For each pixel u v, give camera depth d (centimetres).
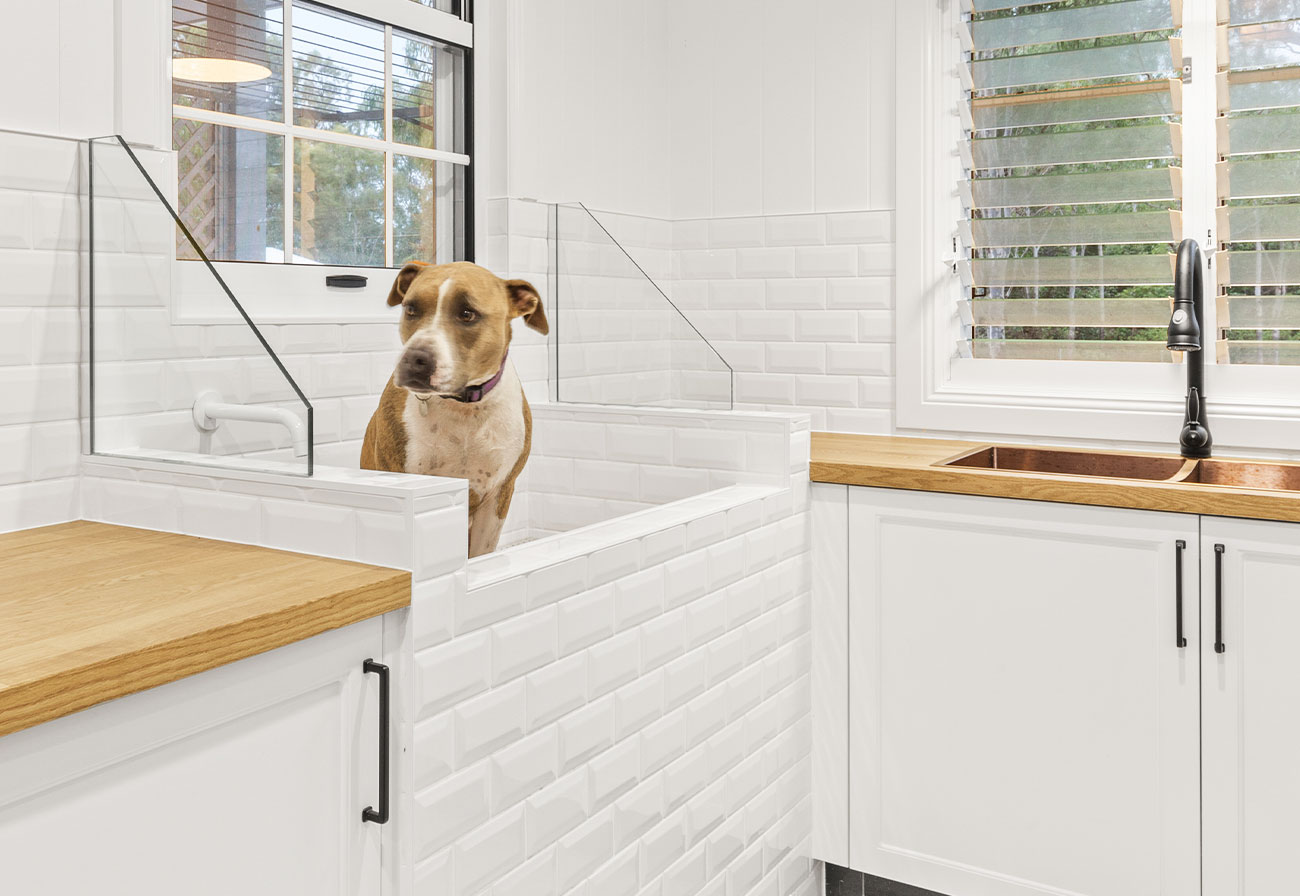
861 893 222
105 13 145
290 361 175
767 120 270
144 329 139
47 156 139
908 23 248
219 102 169
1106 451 226
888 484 203
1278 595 172
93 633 94
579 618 146
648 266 276
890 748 209
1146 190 226
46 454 141
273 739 107
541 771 140
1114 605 185
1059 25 231
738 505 184
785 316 270
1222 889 179
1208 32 219
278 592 108
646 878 164
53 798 88
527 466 221
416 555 119
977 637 198
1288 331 216
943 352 250
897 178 251
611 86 257
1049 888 195
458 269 164
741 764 190
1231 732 177
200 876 101
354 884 117
